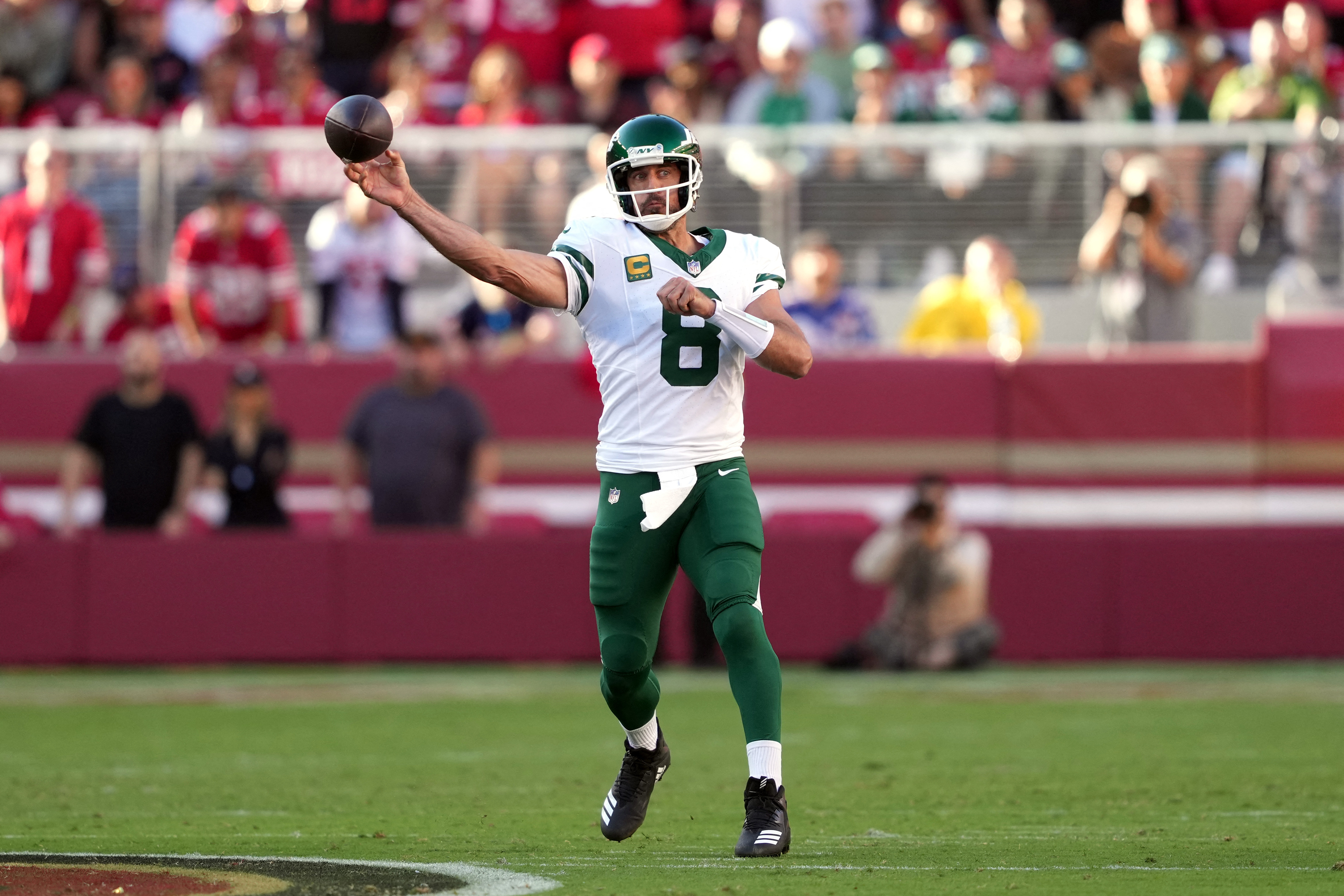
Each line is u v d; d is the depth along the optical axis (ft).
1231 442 170.60
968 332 174.29
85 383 175.52
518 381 174.91
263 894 46.16
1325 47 199.72
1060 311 176.96
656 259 56.34
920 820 67.82
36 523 167.94
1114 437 171.53
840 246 177.17
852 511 171.22
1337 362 169.58
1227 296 175.42
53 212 176.65
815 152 176.65
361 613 159.43
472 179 175.73
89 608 158.71
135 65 193.16
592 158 175.11
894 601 153.38
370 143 52.08
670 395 55.67
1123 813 69.82
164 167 180.86
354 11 203.21
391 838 61.62
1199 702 126.52
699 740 104.01
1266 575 160.04
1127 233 171.32
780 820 55.01
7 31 205.98
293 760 93.61
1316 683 141.08
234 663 158.92
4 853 57.31
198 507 176.86
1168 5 192.24
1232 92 181.98
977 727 110.11
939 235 176.76
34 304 176.76
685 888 47.65
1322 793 77.15
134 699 130.93
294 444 173.47
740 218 176.76
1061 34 200.95
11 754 97.19
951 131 175.42
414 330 159.12
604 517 56.03
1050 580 160.86
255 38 201.67
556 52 201.26
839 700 128.57
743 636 54.39
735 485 55.83
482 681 145.89
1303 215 173.68
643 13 197.06
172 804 74.95
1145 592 160.66
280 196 181.68
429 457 158.30
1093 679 145.48
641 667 56.29
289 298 176.45
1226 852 56.70
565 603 159.53
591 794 78.13
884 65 180.96
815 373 173.47
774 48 183.32
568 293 55.98
